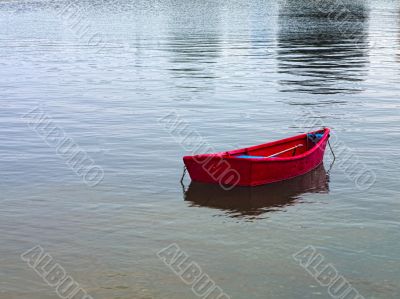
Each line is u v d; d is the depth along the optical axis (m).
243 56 44.41
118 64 41.28
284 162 17.48
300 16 78.12
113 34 59.56
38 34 59.94
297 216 15.09
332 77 35.44
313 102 28.64
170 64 40.97
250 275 12.22
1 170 18.88
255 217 15.02
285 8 92.38
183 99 29.81
